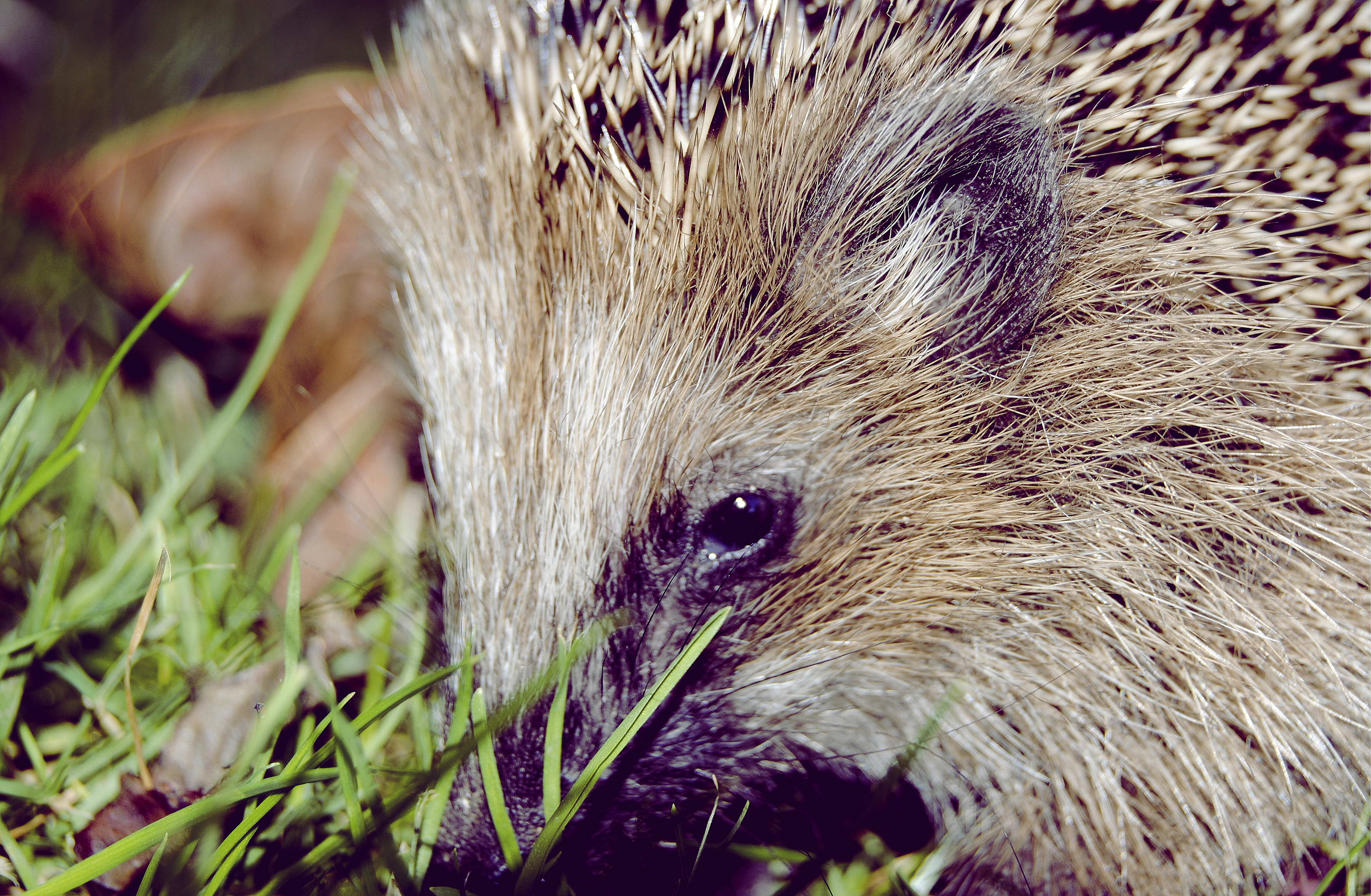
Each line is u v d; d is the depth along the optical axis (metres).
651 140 0.33
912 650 0.34
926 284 0.33
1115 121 0.34
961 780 0.34
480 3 0.35
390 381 0.37
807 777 0.34
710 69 0.33
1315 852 0.34
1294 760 0.34
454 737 0.32
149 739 0.32
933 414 0.33
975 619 0.34
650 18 0.34
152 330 0.38
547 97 0.34
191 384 0.38
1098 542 0.34
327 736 0.33
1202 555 0.34
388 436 0.37
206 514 0.35
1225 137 0.34
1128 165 0.34
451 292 0.34
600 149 0.33
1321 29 0.33
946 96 0.33
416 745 0.33
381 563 0.35
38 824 0.32
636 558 0.33
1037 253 0.33
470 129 0.35
